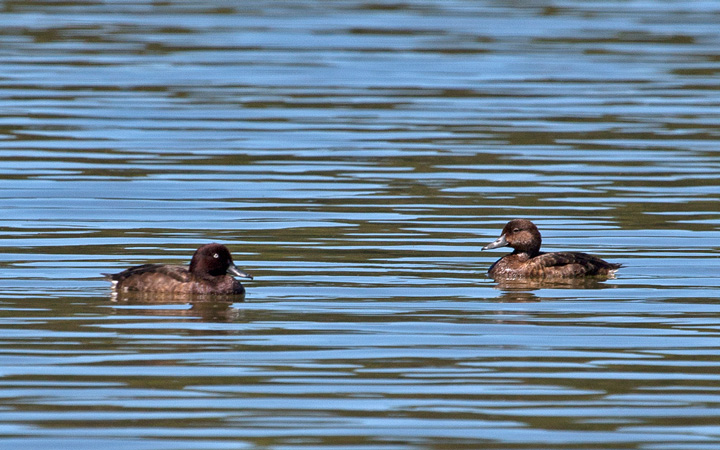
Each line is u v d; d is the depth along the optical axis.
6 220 20.62
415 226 20.56
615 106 32.75
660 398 11.68
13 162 25.50
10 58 38.41
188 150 27.05
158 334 13.76
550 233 20.12
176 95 33.47
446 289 16.38
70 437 10.51
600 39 43.88
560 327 14.30
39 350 13.02
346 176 24.73
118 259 17.88
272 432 10.66
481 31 45.16
